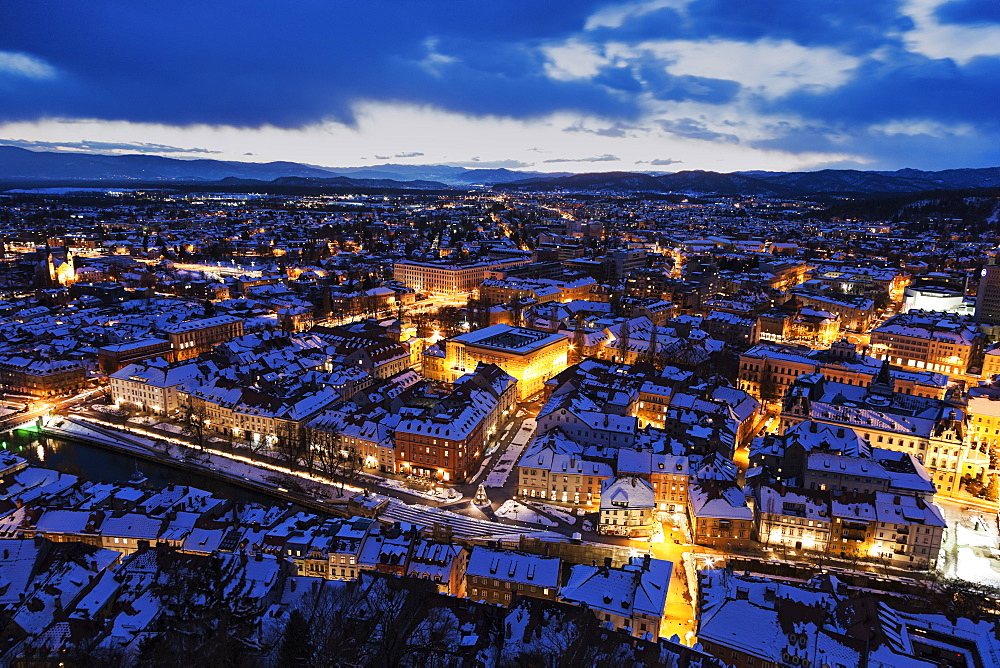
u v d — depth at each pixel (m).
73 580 124.00
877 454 172.25
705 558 149.00
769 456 180.25
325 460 197.00
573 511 172.38
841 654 100.88
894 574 143.62
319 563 136.50
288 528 142.75
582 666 98.25
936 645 104.56
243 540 141.12
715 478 165.88
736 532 153.12
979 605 129.50
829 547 151.25
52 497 156.25
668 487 170.88
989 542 155.75
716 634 108.62
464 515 169.50
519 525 164.88
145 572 124.69
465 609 113.56
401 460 192.25
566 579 138.62
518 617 110.19
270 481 187.62
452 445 185.12
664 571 125.31
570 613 110.50
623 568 126.00
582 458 177.75
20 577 124.88
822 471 165.50
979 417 196.75
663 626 122.81
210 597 117.94
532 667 100.75
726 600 113.81
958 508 172.38
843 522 149.50
